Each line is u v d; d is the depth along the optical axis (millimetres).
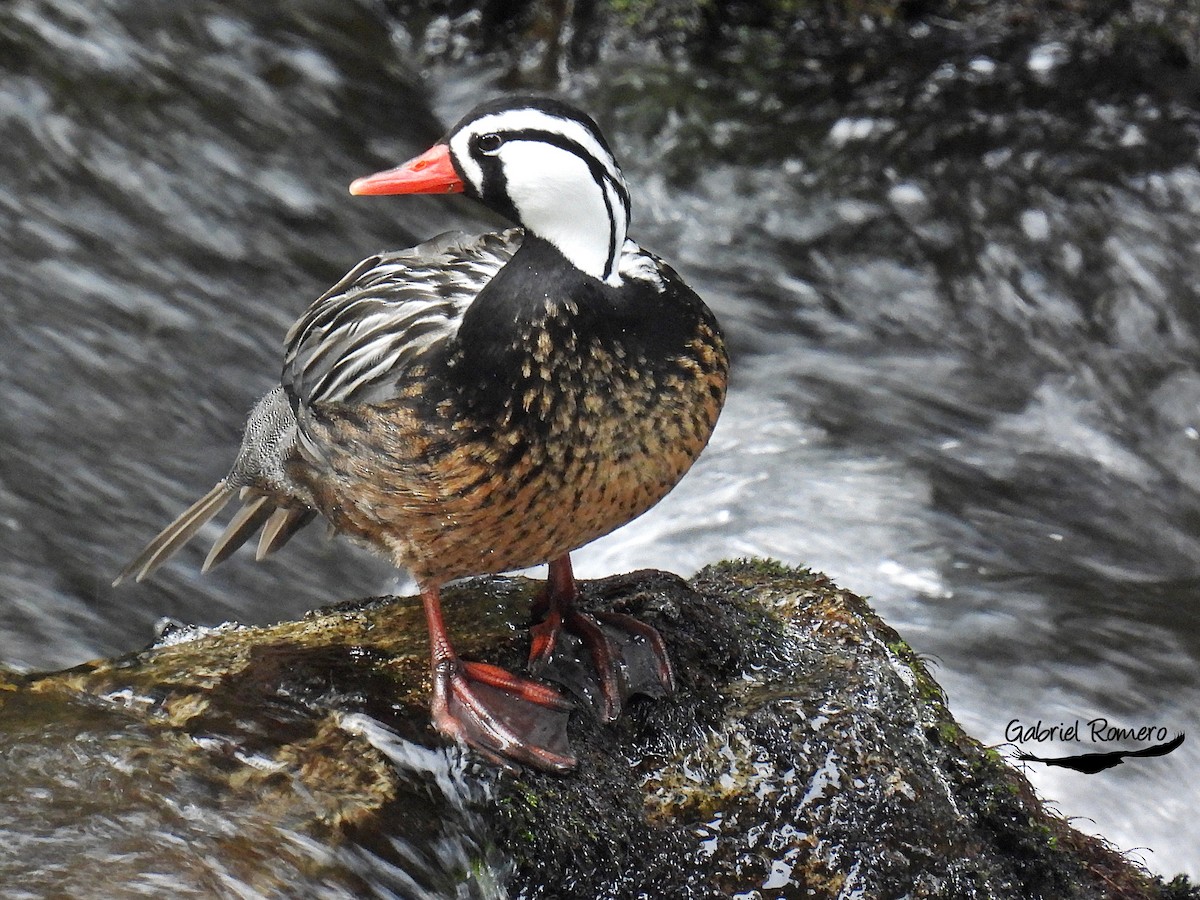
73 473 11617
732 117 17250
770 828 6598
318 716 6633
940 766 7051
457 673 6738
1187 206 15922
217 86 15758
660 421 6344
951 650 11352
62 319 12781
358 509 6852
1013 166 16453
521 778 6465
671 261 15641
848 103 17359
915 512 12641
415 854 6043
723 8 18219
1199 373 14594
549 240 6242
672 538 12281
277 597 11375
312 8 17484
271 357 13250
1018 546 12484
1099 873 7859
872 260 15695
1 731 6383
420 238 15242
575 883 6359
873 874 6617
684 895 6453
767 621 7418
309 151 15555
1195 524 13117
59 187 14031
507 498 6367
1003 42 18000
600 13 18047
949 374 14484
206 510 8367
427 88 17531
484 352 6277
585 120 6137
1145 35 17766
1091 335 14945
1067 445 13773
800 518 12484
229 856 5793
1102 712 10898
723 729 6773
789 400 13938
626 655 6926
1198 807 10180
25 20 15258
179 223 14180
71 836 5801
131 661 7016
